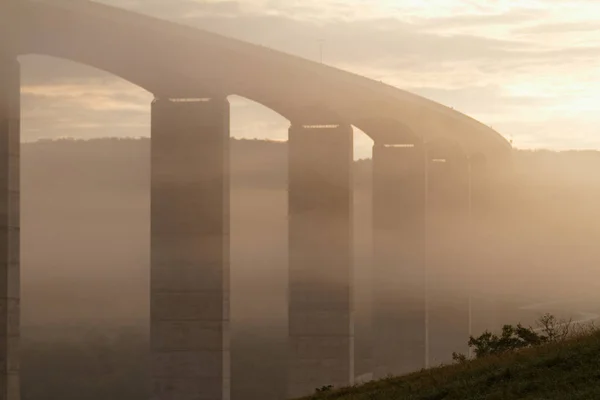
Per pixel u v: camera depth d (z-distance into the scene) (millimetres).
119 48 81625
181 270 87938
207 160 87875
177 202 88188
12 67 73875
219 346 87438
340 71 103750
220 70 87875
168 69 85375
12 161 73000
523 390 33938
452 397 35781
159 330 87938
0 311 72688
